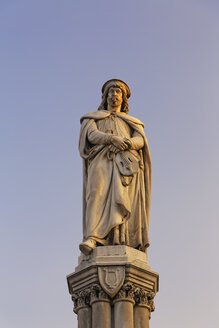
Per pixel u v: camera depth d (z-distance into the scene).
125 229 31.25
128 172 32.06
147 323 29.56
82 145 33.12
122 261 29.94
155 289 30.58
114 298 29.61
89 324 29.38
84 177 32.84
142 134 33.38
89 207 31.67
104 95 34.78
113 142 32.53
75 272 30.27
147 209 32.44
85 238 31.64
